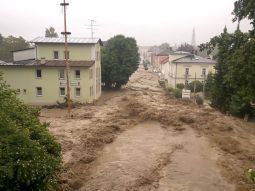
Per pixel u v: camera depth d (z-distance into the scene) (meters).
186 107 42.31
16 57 51.81
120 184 18.98
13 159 11.55
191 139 28.38
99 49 54.94
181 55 70.00
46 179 12.76
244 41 18.23
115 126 32.16
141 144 27.08
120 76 64.44
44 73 46.78
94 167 21.73
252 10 15.27
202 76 64.31
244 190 18.23
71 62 47.47
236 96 32.16
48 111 42.72
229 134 29.27
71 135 29.75
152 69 133.25
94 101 49.81
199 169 21.34
